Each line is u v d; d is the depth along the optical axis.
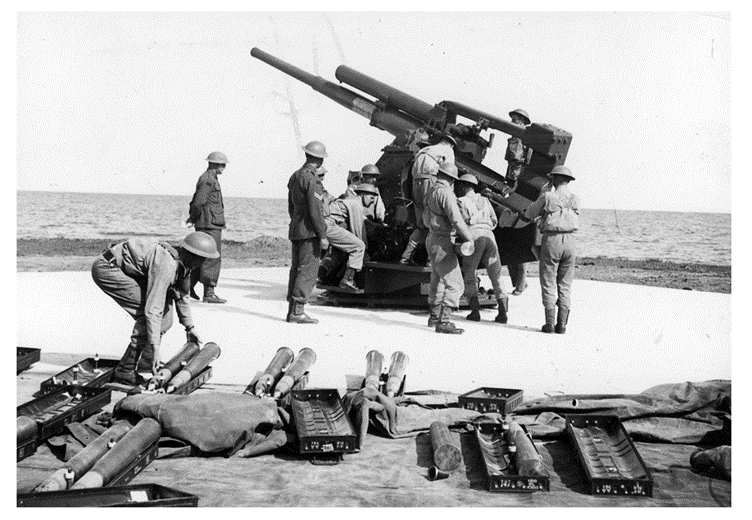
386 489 8.05
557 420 9.49
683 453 9.05
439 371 11.02
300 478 8.22
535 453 8.32
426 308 14.59
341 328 12.89
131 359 10.47
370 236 14.77
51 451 8.77
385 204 15.12
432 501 7.85
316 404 9.73
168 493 7.71
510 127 13.70
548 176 13.49
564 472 8.59
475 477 8.35
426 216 12.83
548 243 12.69
